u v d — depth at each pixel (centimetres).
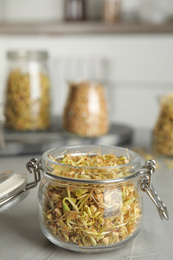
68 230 51
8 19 141
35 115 90
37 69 90
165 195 67
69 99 90
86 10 131
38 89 90
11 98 89
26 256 51
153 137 87
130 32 120
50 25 123
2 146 84
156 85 135
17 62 89
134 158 54
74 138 89
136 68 135
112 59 136
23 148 85
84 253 52
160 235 56
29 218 59
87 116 88
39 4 139
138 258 51
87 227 51
